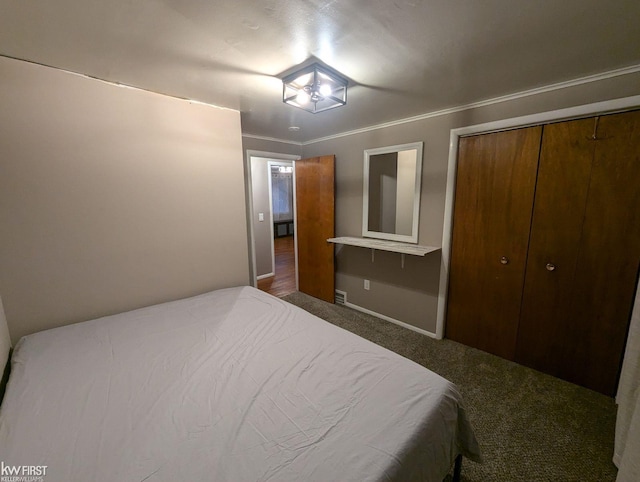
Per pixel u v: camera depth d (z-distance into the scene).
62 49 1.32
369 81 1.72
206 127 2.15
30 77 1.45
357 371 1.17
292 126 2.88
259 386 1.08
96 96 1.66
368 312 3.25
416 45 1.31
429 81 1.73
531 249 2.04
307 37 1.23
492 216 2.21
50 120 1.53
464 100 2.09
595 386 1.88
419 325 2.78
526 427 1.58
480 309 2.38
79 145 1.63
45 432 0.86
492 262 2.25
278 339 1.45
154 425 0.90
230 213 2.38
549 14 1.07
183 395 1.04
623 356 1.75
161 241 2.01
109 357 1.29
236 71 1.57
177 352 1.33
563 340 1.98
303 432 0.87
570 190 1.84
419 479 0.82
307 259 3.83
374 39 1.25
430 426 0.91
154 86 1.79
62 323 1.66
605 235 1.75
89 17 1.07
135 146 1.83
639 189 1.62
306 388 1.07
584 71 1.60
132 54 1.38
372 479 0.71
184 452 0.80
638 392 1.12
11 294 1.49
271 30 1.18
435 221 2.53
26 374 1.15
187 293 2.19
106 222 1.76
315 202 3.57
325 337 1.47
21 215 1.49
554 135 1.86
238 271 2.49
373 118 2.58
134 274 1.91
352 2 0.99
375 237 3.04
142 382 1.11
